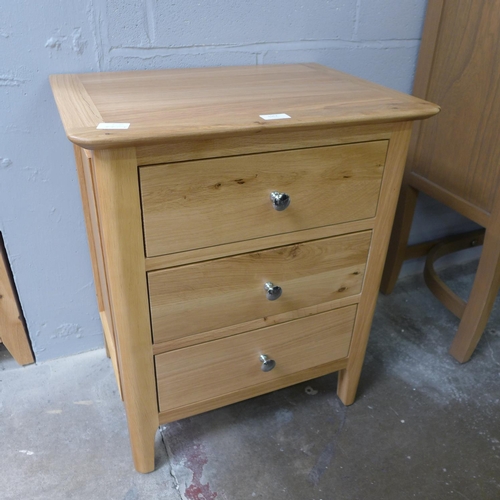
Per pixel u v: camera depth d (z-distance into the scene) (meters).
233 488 0.96
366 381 1.23
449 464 1.03
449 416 1.14
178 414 0.93
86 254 1.15
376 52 1.21
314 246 0.84
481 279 1.18
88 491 0.95
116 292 0.73
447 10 1.13
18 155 0.98
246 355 0.92
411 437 1.08
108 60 0.97
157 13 0.96
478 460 1.04
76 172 1.04
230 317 0.85
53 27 0.90
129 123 0.64
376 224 0.88
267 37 1.08
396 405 1.16
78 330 1.24
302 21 1.09
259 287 0.84
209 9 0.99
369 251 0.91
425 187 1.31
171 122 0.65
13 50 0.89
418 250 1.52
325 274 0.89
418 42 1.24
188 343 0.84
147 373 0.84
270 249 0.81
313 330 0.96
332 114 0.72
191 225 0.72
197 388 0.91
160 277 0.75
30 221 1.06
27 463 0.99
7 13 0.86
